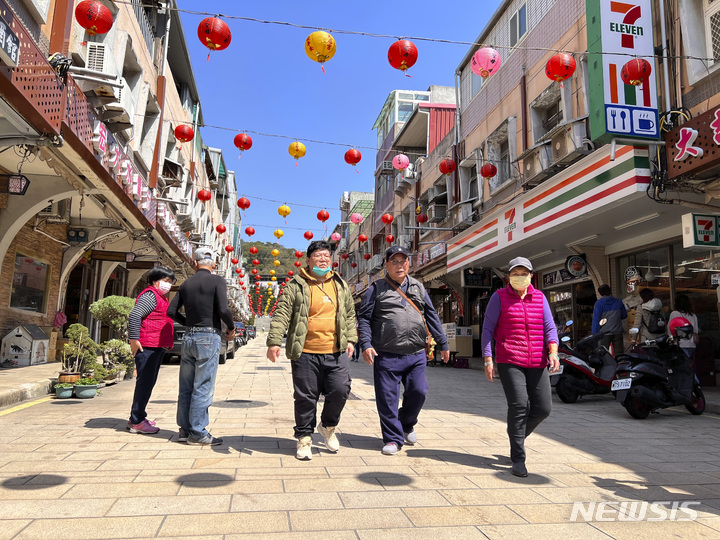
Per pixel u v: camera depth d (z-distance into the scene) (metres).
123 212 11.27
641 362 6.38
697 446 4.80
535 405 3.84
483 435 5.07
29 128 6.27
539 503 3.04
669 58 7.40
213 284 4.48
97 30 5.64
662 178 7.13
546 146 10.73
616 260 11.28
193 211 20.02
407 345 4.31
